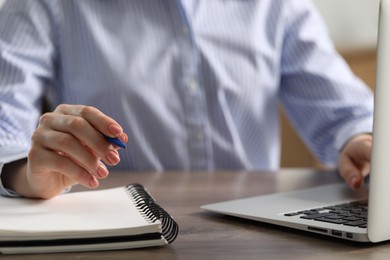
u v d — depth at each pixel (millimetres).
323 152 1337
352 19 2320
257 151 1381
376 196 489
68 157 626
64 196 688
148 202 614
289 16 1436
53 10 1300
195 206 743
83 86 1283
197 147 1303
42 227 499
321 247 513
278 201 706
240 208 665
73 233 488
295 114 1433
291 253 493
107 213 569
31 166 634
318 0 2299
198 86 1304
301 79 1397
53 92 1342
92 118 601
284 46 1449
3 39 1245
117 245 501
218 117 1314
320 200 709
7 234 480
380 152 479
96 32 1283
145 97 1270
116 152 591
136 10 1306
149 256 482
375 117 473
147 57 1284
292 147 1974
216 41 1338
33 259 471
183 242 534
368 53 2184
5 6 1299
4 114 1070
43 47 1275
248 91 1347
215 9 1367
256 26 1377
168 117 1287
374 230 496
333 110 1291
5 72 1200
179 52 1300
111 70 1265
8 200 666
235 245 522
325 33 1499
